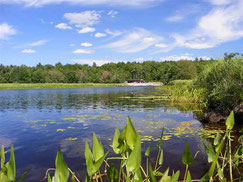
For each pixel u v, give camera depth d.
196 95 12.55
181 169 3.17
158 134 5.24
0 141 4.92
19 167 3.40
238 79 6.30
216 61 7.49
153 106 11.16
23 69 57.25
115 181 2.08
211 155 2.35
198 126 6.08
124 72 73.69
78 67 75.75
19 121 7.35
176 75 42.91
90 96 19.34
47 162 3.59
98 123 6.82
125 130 2.07
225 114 6.63
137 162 1.79
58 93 24.45
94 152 2.04
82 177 2.97
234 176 2.84
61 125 6.58
